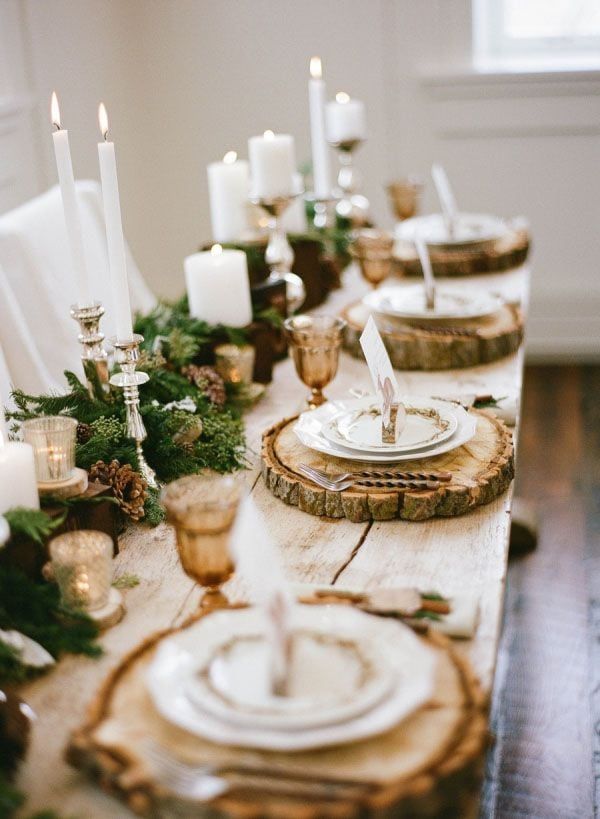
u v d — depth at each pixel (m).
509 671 2.21
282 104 3.89
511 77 3.74
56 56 3.34
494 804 1.81
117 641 1.10
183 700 0.86
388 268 2.18
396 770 0.81
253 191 2.28
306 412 1.56
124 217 3.88
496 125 3.85
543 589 2.54
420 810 0.79
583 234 3.97
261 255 2.10
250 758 0.83
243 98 3.90
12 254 2.12
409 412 1.53
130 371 1.41
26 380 2.01
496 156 3.90
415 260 2.53
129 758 0.83
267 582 0.91
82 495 1.25
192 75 3.88
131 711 0.90
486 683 0.98
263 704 0.84
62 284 2.28
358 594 1.11
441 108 3.85
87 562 1.10
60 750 0.93
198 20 3.80
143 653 0.97
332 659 0.90
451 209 2.64
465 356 1.90
